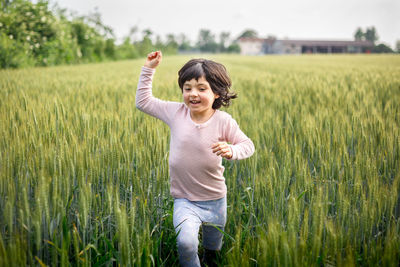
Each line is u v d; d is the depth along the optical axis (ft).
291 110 14.29
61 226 5.92
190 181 6.96
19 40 55.01
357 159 8.13
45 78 29.35
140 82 7.50
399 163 8.62
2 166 6.43
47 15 61.46
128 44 131.95
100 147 8.26
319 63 75.61
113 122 10.30
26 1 59.57
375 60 94.73
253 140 10.34
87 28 88.43
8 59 48.73
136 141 8.32
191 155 6.84
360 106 14.39
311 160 9.26
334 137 9.99
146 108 7.49
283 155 8.76
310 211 6.79
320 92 18.03
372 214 6.09
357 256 5.93
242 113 13.39
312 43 315.17
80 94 17.66
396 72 35.81
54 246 5.42
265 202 7.20
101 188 7.40
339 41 319.68
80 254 5.99
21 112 11.10
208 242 7.34
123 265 5.14
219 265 7.02
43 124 9.26
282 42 318.86
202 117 6.95
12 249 4.86
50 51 62.80
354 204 6.66
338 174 7.83
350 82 24.77
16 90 19.44
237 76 34.99
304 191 6.92
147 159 7.43
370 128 10.71
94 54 94.17
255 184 7.66
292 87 21.42
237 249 5.35
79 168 5.98
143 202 6.23
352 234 6.13
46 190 5.25
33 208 6.07
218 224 7.16
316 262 5.49
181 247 6.28
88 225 6.70
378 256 5.63
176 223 6.63
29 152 7.36
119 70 46.29
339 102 15.79
